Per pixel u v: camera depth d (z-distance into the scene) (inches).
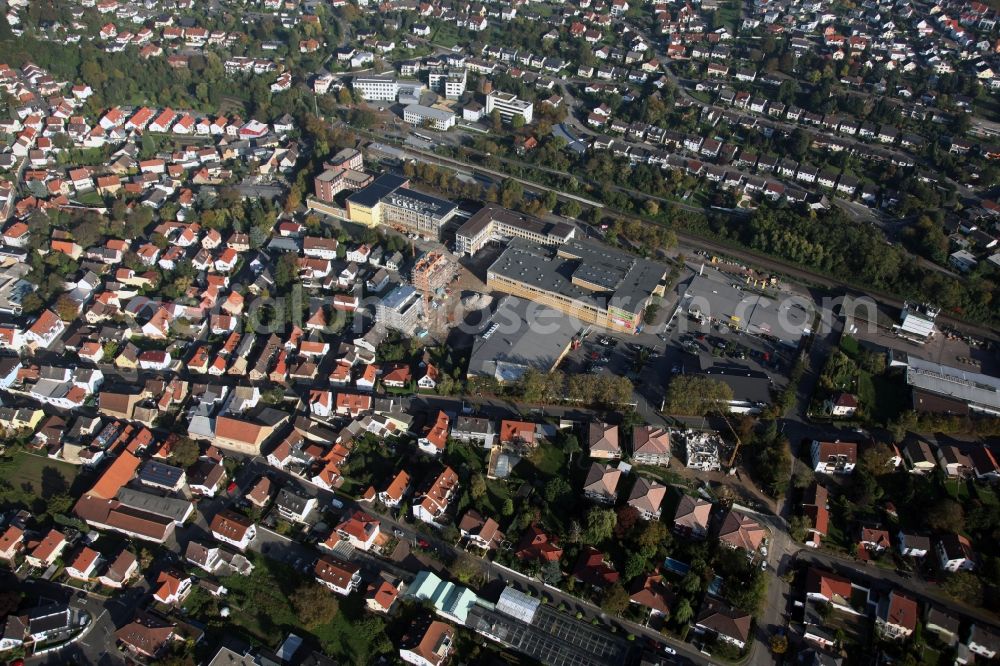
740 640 7760.8
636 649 7854.3
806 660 7751.0
